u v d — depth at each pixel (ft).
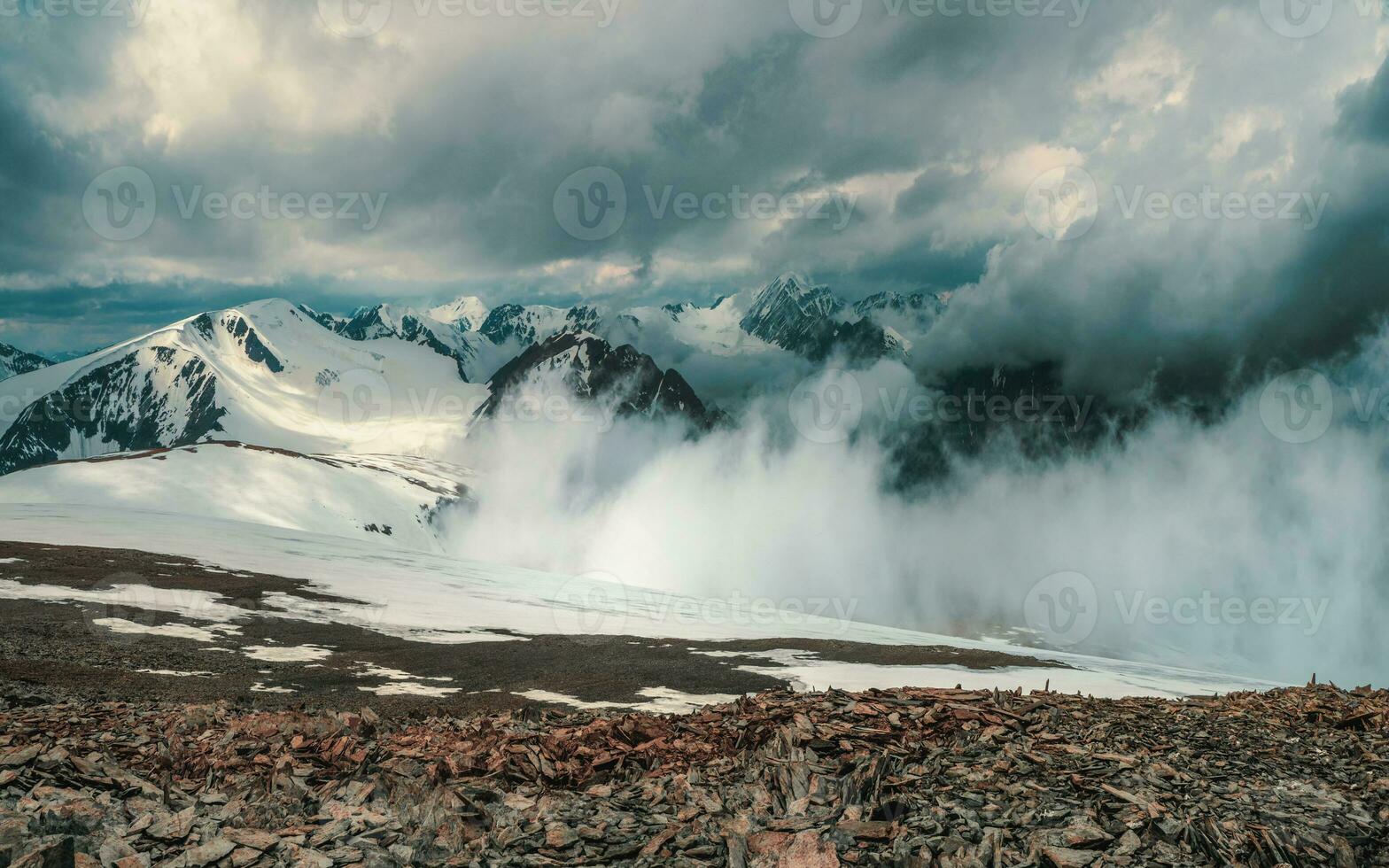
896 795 37.14
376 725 66.23
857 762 44.37
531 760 48.49
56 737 52.11
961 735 53.52
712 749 53.88
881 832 32.96
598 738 56.70
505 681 131.13
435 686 125.39
